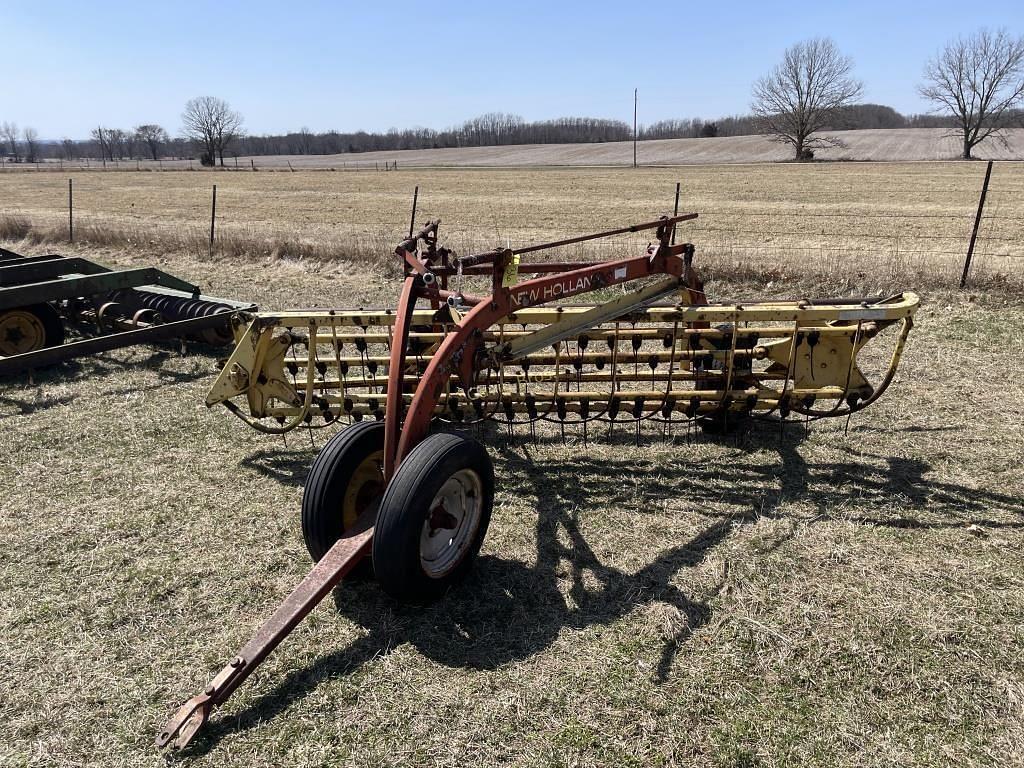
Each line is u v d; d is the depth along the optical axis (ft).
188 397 23.80
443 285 17.61
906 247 53.47
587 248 51.70
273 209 97.19
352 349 27.71
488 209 93.97
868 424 20.98
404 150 437.17
